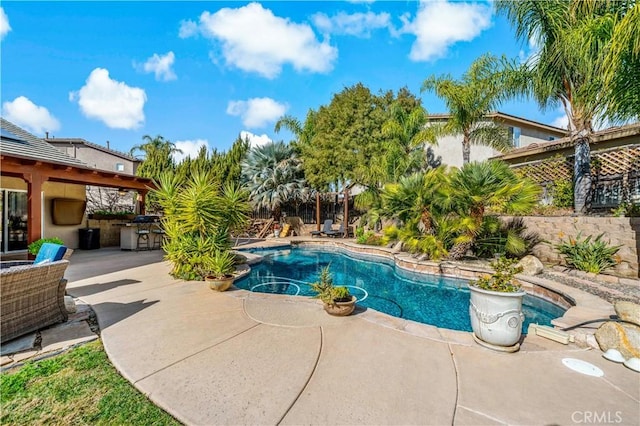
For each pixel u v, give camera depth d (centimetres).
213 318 440
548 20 796
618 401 254
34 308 388
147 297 544
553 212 955
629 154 896
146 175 2084
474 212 866
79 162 1012
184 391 265
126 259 949
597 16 585
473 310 364
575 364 314
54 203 1082
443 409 243
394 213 1022
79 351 340
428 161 1888
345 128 1738
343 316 451
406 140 1611
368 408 244
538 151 1359
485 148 1822
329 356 329
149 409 245
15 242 942
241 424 227
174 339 368
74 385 276
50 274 400
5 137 869
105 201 1708
